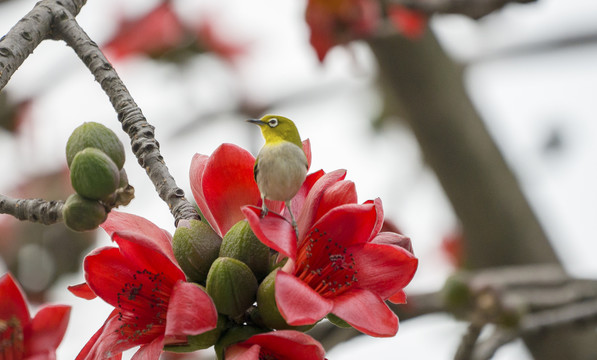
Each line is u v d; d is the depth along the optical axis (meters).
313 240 1.79
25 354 1.85
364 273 1.78
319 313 1.72
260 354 1.75
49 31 1.84
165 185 1.81
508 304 2.24
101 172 1.73
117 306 1.79
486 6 2.32
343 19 2.56
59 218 1.76
